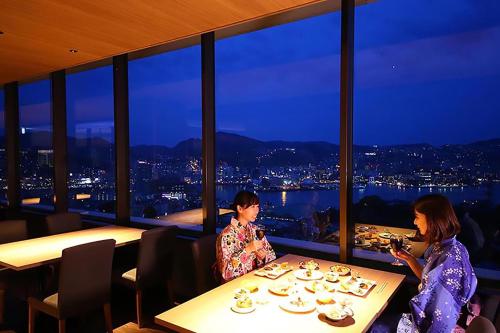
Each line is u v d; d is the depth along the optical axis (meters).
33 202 5.94
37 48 3.66
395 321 2.54
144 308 3.67
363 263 2.93
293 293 2.11
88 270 2.74
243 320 1.78
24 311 3.57
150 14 2.77
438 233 1.86
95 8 2.63
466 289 1.76
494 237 2.41
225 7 2.65
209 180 3.71
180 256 3.92
